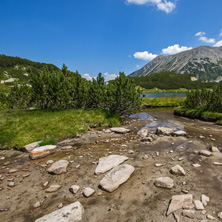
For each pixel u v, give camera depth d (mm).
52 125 11992
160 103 33219
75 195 4520
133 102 17844
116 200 4172
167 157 6898
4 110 18156
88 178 5469
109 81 19625
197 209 3568
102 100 18047
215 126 12953
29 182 5461
